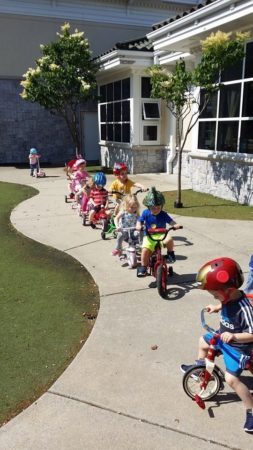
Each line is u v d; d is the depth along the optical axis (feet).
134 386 10.10
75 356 11.37
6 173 51.31
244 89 28.48
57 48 48.83
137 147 46.50
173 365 10.89
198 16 29.09
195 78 25.91
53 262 19.08
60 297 15.28
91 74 49.42
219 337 8.82
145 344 11.89
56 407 9.42
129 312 13.83
